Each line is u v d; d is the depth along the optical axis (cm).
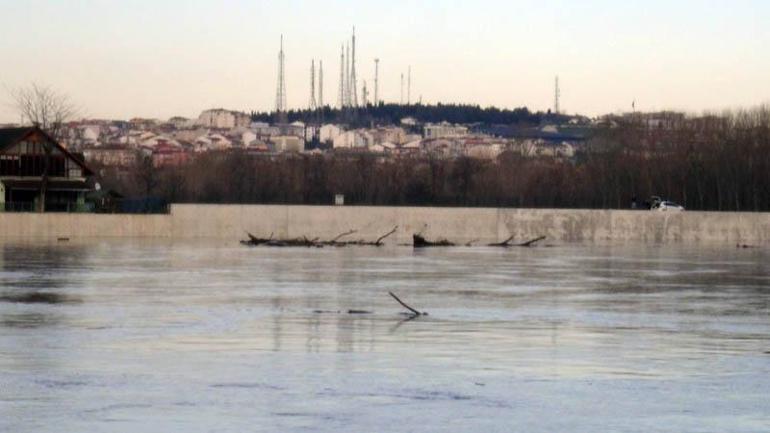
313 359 8969
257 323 11250
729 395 7756
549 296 14388
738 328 11281
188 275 17150
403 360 8969
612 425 6906
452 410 7206
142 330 10600
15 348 9381
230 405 7269
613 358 9219
